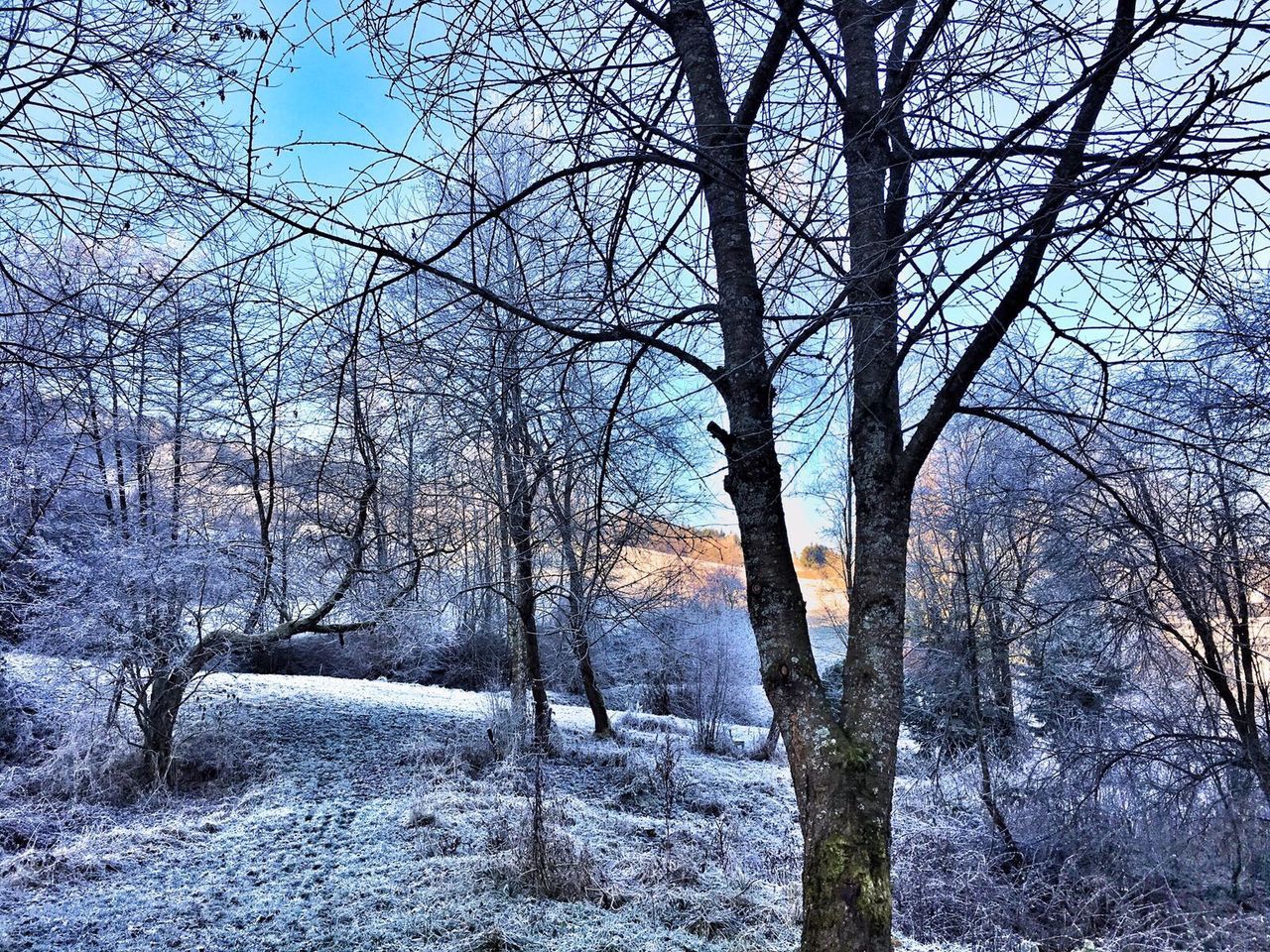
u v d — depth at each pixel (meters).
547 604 11.02
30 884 5.86
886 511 2.45
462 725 11.72
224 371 6.30
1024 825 7.55
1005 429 7.27
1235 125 1.49
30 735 9.00
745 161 2.42
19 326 2.96
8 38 2.16
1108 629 7.07
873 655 2.33
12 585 7.94
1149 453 4.56
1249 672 6.11
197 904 5.38
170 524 8.85
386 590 8.22
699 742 13.07
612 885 5.46
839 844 2.07
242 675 13.94
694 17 2.61
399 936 4.62
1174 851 6.82
